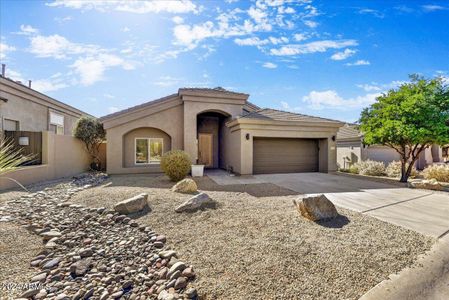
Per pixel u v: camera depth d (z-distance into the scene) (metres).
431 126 12.53
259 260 4.59
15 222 6.93
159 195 9.07
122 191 9.98
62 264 5.02
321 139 19.27
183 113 18.94
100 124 19.05
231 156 18.86
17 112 17.33
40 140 14.65
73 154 17.81
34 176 13.30
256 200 8.80
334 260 4.52
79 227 6.67
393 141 14.05
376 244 5.16
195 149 18.73
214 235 5.77
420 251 4.92
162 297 3.86
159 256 5.12
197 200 7.67
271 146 18.42
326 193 10.60
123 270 4.81
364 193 10.73
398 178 16.53
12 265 4.94
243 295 3.73
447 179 15.25
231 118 19.59
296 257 4.64
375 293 3.70
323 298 3.60
